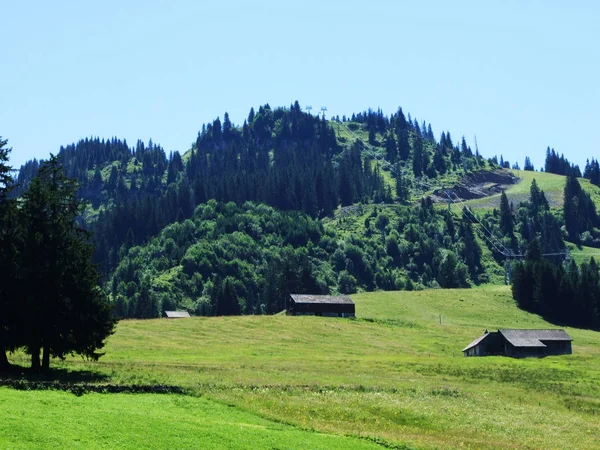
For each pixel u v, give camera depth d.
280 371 79.44
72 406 45.38
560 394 75.69
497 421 58.75
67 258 66.31
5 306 64.31
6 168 67.69
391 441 46.84
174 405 50.62
